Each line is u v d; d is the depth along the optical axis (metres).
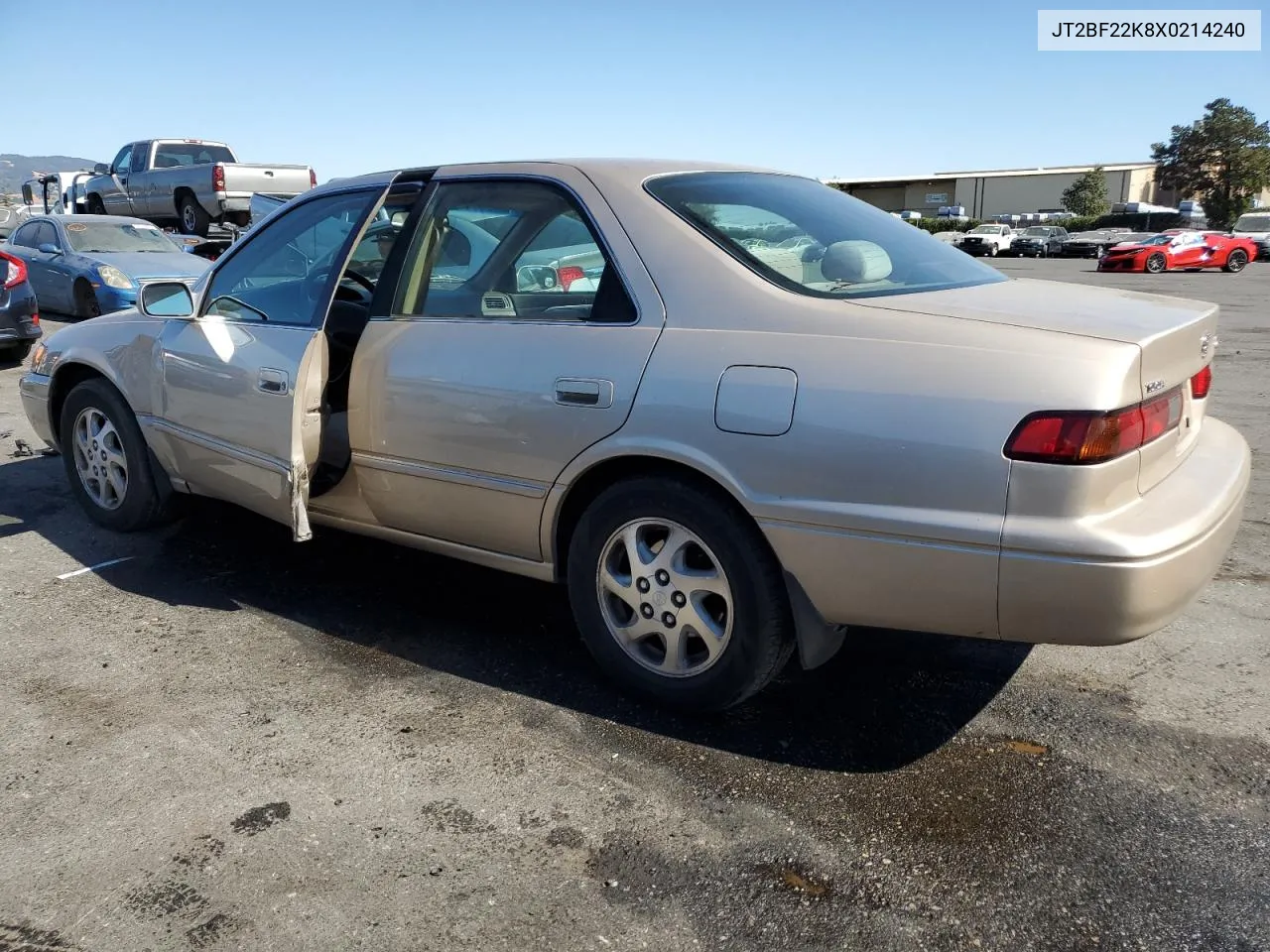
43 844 2.46
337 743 2.92
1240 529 4.80
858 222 3.36
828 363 2.58
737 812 2.59
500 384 3.09
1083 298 2.95
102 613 3.82
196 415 3.97
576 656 3.47
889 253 3.16
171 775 2.75
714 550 2.80
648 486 2.88
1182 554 2.40
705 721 3.04
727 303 2.79
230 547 4.51
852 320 2.63
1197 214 47.62
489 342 3.16
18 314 9.05
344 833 2.51
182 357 4.02
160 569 4.25
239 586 4.07
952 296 2.84
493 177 3.35
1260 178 59.78
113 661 3.42
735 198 3.17
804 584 2.67
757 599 2.77
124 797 2.65
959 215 63.44
